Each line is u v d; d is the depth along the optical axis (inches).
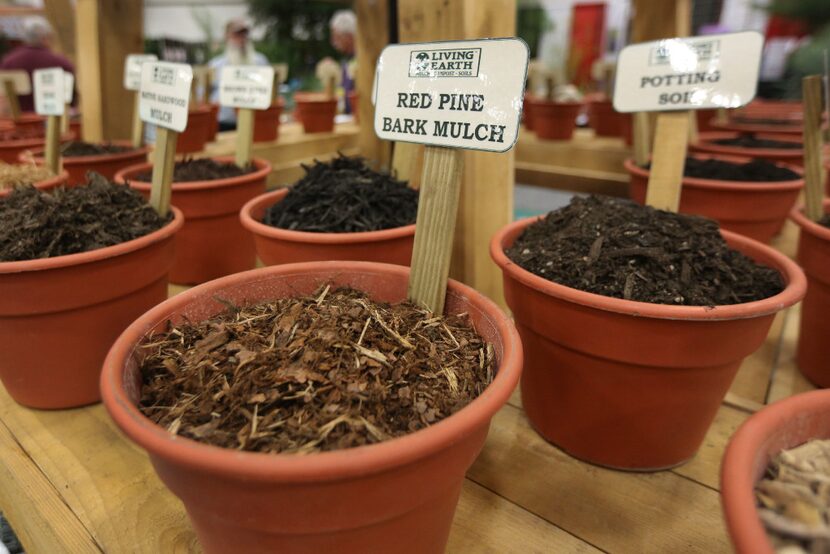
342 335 26.5
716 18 117.3
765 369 46.0
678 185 43.0
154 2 154.0
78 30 82.4
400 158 52.4
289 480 18.0
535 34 150.2
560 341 33.3
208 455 18.3
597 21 139.3
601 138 99.8
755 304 29.0
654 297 31.7
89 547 29.8
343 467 18.1
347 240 39.6
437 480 21.3
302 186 48.3
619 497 33.4
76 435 38.3
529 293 33.9
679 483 34.4
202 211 56.7
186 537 30.3
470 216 52.1
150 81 44.9
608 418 34.0
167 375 26.2
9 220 38.4
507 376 22.8
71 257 35.0
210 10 150.8
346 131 113.7
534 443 38.2
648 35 77.0
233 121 137.0
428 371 25.9
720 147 76.2
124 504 32.4
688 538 30.5
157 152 44.2
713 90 41.2
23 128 93.1
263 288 33.2
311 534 20.9
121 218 41.3
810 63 109.3
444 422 19.9
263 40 146.7
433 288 31.2
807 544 18.4
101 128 85.2
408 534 23.1
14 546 39.3
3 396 42.8
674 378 31.5
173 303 29.5
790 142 80.2
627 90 45.3
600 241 35.2
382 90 32.4
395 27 85.0
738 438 20.2
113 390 21.8
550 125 94.3
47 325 37.0
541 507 32.6
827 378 42.3
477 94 28.2
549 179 94.2
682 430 33.9
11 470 34.9
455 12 46.4
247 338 27.2
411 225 42.7
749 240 39.4
